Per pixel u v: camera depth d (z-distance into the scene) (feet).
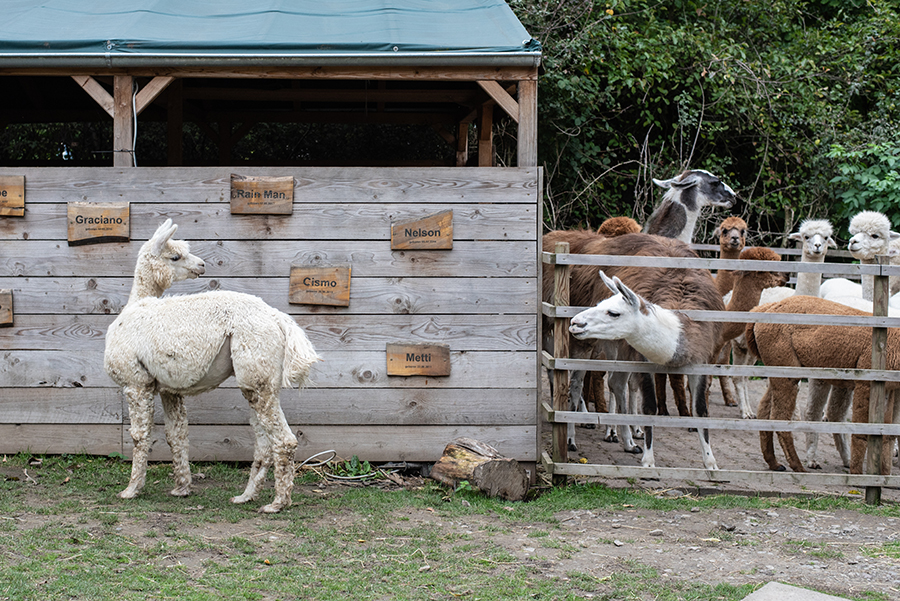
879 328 16.14
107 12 18.29
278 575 11.12
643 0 39.24
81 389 16.65
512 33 17.24
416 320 16.74
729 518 14.82
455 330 16.76
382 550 12.41
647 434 17.43
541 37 34.73
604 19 36.40
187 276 14.94
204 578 10.89
